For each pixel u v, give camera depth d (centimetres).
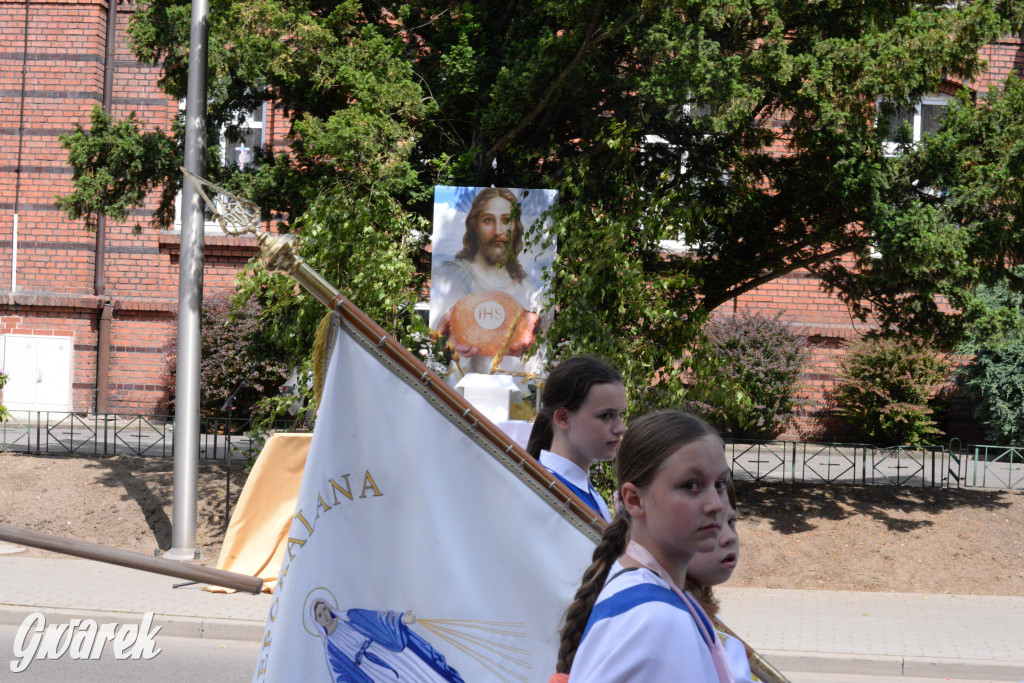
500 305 975
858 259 1152
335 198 964
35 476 1201
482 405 886
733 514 169
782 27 957
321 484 219
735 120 940
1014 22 995
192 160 988
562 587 219
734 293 1246
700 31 916
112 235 1931
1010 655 735
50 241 1917
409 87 991
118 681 647
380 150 969
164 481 1201
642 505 162
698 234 1030
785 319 1877
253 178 1093
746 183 1168
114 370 1927
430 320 978
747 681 172
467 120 1123
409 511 221
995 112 1057
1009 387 1727
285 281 945
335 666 212
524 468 223
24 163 1917
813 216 1164
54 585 874
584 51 946
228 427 1155
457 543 220
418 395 222
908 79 941
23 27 1912
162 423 1864
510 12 1095
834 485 1272
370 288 945
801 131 1066
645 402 942
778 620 827
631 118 1027
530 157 1080
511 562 220
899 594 941
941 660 716
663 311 941
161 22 1055
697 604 162
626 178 1028
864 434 1811
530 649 218
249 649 737
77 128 1122
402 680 214
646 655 146
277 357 1439
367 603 217
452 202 983
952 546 1055
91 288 1923
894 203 1088
